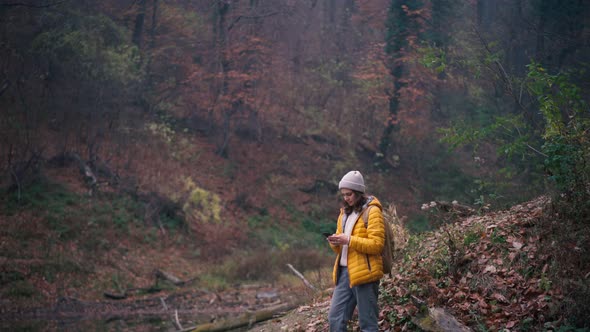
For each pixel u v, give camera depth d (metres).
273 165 26.12
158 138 23.02
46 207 16.05
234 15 28.73
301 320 6.08
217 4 28.48
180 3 28.80
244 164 25.33
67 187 17.61
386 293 5.30
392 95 28.77
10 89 19.39
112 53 20.66
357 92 30.70
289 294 12.95
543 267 4.62
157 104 24.50
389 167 28.09
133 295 13.70
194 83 26.69
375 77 28.41
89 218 16.53
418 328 4.45
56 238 14.85
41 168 17.55
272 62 29.30
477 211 7.43
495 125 7.81
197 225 19.94
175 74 26.81
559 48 13.97
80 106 20.38
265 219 22.52
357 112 30.06
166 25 27.84
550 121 5.90
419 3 27.89
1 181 16.11
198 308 12.53
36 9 20.81
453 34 25.88
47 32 19.97
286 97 29.38
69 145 19.38
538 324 4.14
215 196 20.41
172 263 16.80
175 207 19.50
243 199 22.70
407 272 5.67
